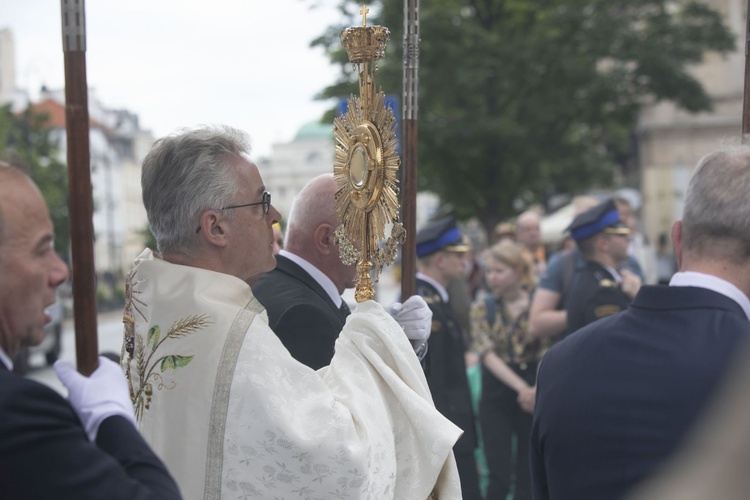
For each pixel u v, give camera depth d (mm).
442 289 4484
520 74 16078
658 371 1760
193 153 2254
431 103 15953
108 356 3426
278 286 2852
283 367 2094
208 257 2266
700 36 17016
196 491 2039
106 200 51219
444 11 15562
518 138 16297
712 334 1751
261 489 2016
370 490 2066
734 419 684
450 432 2172
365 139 2344
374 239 2355
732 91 35625
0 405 1396
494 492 5160
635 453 1740
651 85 16891
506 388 5215
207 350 2109
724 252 1797
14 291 1534
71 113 1787
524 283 5633
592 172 18406
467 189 17422
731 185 1780
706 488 681
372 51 2377
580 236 4738
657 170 36469
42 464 1391
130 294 2291
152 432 2123
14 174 1574
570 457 1831
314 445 2010
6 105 27469
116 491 1428
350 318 2318
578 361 1877
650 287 1872
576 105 16359
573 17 16281
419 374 2281
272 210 2354
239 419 2047
